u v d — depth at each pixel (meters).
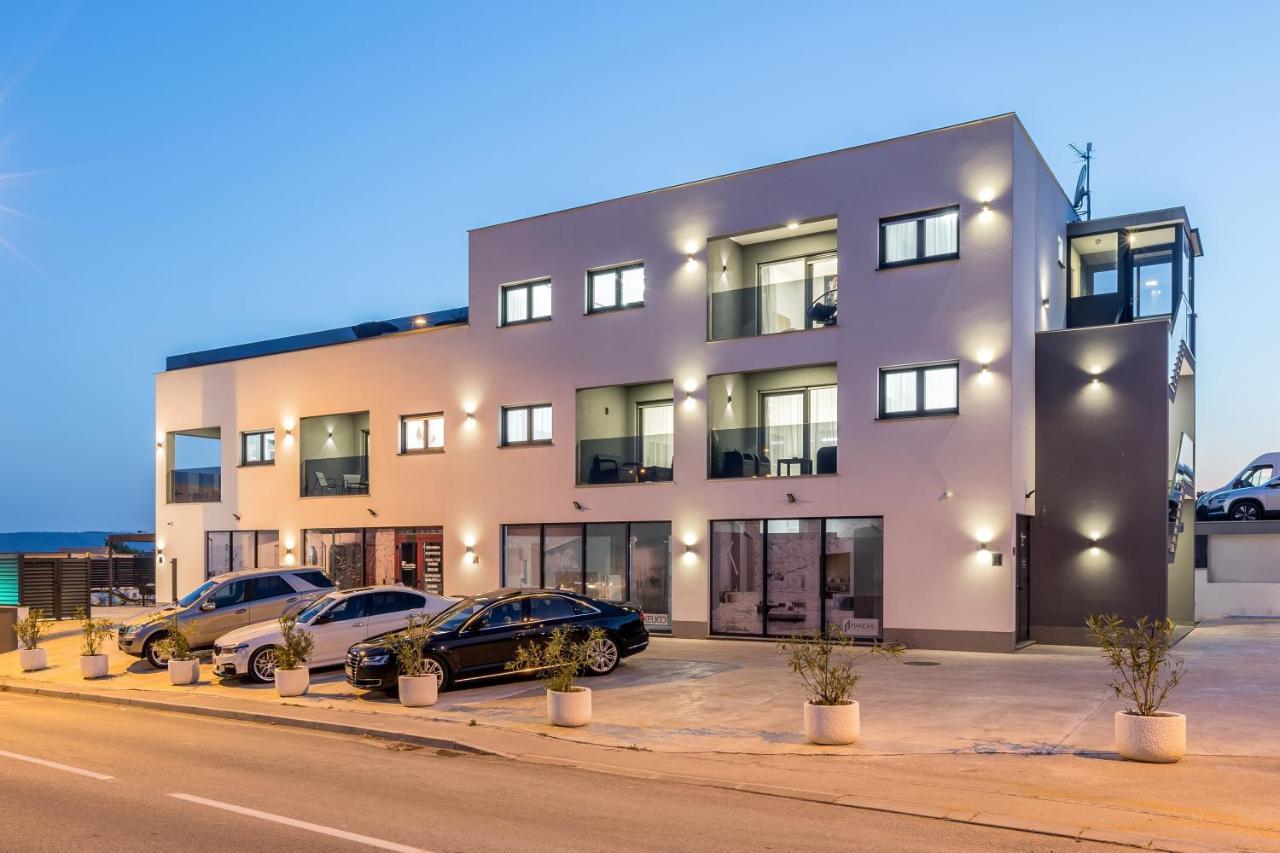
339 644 16.98
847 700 10.82
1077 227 21.83
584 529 23.17
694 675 15.70
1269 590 25.00
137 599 34.62
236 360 30.34
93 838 7.15
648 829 7.31
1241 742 9.90
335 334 32.06
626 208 22.92
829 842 6.92
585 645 13.02
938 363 18.94
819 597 19.86
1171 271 21.06
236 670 16.44
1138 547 18.56
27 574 27.92
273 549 29.17
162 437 32.28
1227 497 26.89
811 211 20.47
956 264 18.80
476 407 25.12
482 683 15.39
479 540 24.81
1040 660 16.66
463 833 7.21
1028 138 19.52
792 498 20.11
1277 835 6.89
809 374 21.78
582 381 23.33
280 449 29.17
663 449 23.23
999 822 7.34
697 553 21.27
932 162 19.19
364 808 8.04
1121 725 9.31
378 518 26.81
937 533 18.59
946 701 12.72
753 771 9.33
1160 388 18.66
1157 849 6.65
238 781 9.19
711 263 21.92
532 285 24.55
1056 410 19.39
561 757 10.16
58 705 15.52
